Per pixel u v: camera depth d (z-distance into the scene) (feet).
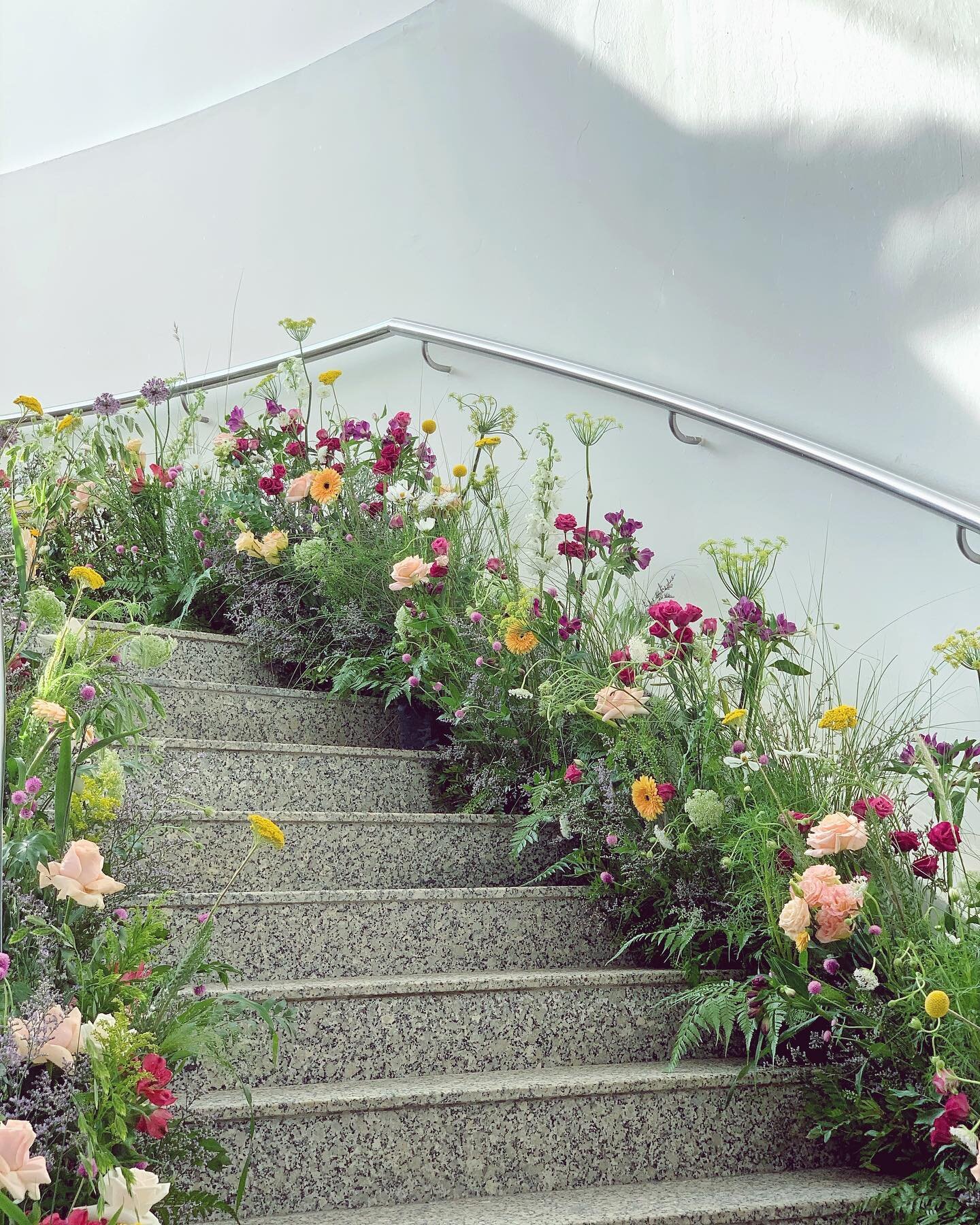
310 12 15.57
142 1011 5.24
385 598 11.10
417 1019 7.05
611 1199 6.18
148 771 8.56
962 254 8.80
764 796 7.70
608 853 8.66
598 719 8.91
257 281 15.42
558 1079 6.70
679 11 11.54
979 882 6.67
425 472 12.21
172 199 16.42
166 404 15.58
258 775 9.22
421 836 8.94
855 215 9.68
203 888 8.19
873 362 9.41
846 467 9.02
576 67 12.60
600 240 12.09
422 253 13.89
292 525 12.26
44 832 5.31
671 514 10.96
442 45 14.10
